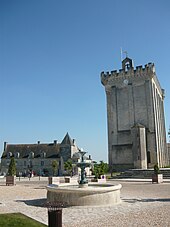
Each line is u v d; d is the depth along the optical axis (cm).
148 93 4922
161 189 2019
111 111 5203
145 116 4872
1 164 7225
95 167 2950
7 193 1838
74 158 6194
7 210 1098
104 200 1194
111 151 5022
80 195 1179
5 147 7525
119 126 5059
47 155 7106
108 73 5369
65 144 7019
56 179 2617
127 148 4866
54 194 1241
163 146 5600
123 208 1115
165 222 812
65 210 1080
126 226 764
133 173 3825
